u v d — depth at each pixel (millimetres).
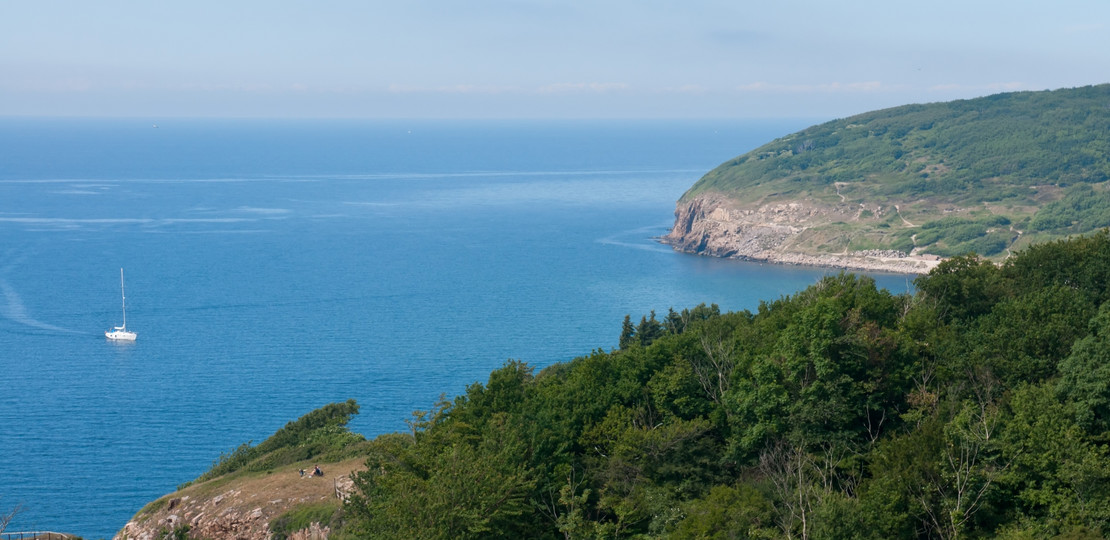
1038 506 49062
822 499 48562
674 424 61344
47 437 138750
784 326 72938
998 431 51469
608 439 62312
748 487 53062
